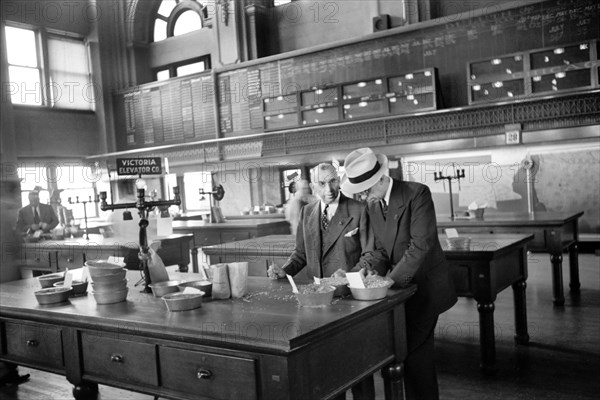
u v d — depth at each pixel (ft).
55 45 40.91
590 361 12.62
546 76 27.07
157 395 7.58
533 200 28.35
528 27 27.76
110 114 43.34
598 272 22.97
